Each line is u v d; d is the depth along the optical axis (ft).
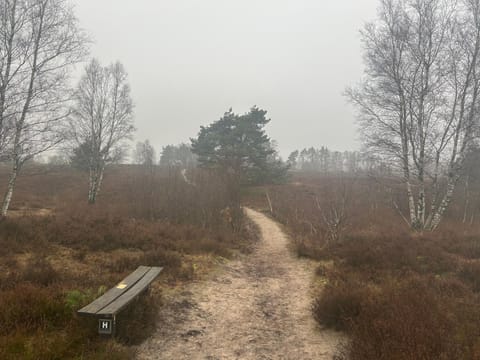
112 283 18.71
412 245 33.19
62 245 28.45
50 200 69.62
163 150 281.33
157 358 12.95
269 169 120.47
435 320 13.74
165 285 21.71
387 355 11.03
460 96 44.52
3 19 33.47
